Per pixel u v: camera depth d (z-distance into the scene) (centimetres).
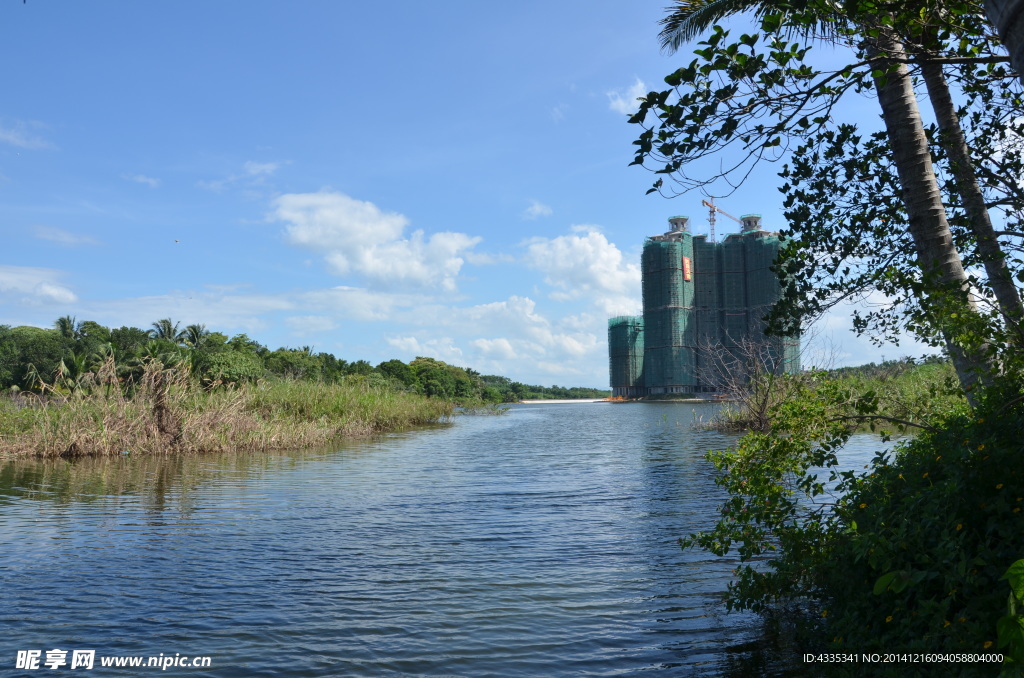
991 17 299
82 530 1059
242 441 2414
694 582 752
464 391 11869
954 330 518
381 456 2292
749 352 2425
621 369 16488
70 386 2378
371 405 3659
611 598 700
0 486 1518
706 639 580
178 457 2161
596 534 1017
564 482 1616
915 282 570
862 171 638
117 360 4822
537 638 591
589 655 552
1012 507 429
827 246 651
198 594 726
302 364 7556
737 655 543
